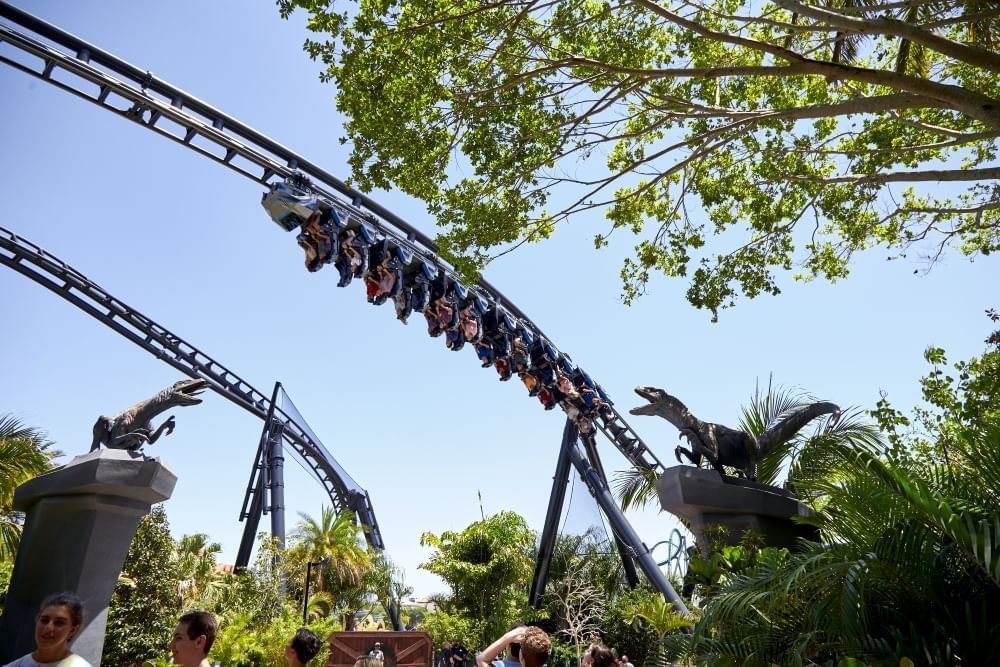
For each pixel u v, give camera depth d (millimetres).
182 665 4539
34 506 18016
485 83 11586
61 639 4363
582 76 12125
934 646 6539
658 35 13422
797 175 14359
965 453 7590
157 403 18797
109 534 17406
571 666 28688
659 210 15352
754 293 14906
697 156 12594
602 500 30875
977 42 13305
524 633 5121
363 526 46938
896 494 7066
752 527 14961
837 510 8039
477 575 35312
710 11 10906
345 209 17656
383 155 11391
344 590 45062
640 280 15211
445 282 19812
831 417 16828
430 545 37531
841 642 7270
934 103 9883
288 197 16453
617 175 12672
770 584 8195
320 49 11062
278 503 38469
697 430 16500
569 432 32812
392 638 16312
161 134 16844
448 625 34062
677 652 9555
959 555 6977
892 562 7012
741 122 11750
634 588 31906
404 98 11062
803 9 9141
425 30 10836
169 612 25312
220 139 16953
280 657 25281
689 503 15414
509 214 12234
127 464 17500
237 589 32750
